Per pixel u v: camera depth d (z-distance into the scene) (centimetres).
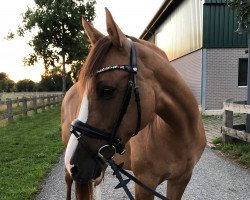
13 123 1230
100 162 195
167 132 242
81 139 190
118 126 193
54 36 2784
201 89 1322
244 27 688
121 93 192
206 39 1302
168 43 2069
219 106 1324
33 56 2908
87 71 189
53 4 2730
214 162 613
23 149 748
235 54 1311
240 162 606
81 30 2788
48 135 920
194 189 471
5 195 445
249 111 618
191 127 244
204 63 1312
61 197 443
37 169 571
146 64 208
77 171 190
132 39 222
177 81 223
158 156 251
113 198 440
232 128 719
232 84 1321
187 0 1538
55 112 1720
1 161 644
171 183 273
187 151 250
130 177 213
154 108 212
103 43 195
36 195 454
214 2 1286
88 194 254
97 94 188
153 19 2223
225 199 431
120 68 190
